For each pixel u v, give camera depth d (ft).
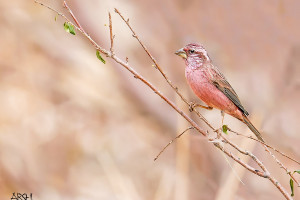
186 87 47.78
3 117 51.60
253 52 48.62
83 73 53.83
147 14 51.24
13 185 46.16
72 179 48.16
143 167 48.52
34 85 54.24
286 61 48.03
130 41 49.96
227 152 25.25
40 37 55.52
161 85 49.08
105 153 48.78
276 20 48.78
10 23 56.13
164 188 44.60
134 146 50.06
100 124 51.80
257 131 33.01
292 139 41.98
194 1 50.88
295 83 46.44
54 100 53.78
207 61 32.58
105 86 53.01
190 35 50.24
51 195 46.42
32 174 47.06
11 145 48.67
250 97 46.32
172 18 50.65
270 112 44.32
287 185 41.24
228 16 49.44
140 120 50.57
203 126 45.21
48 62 55.26
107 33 49.16
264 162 42.01
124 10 50.47
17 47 55.62
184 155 39.42
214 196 42.50
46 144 50.08
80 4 48.55
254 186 42.01
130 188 44.73
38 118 52.06
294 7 48.32
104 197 46.32
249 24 49.32
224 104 32.37
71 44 55.16
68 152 49.98
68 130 51.37
